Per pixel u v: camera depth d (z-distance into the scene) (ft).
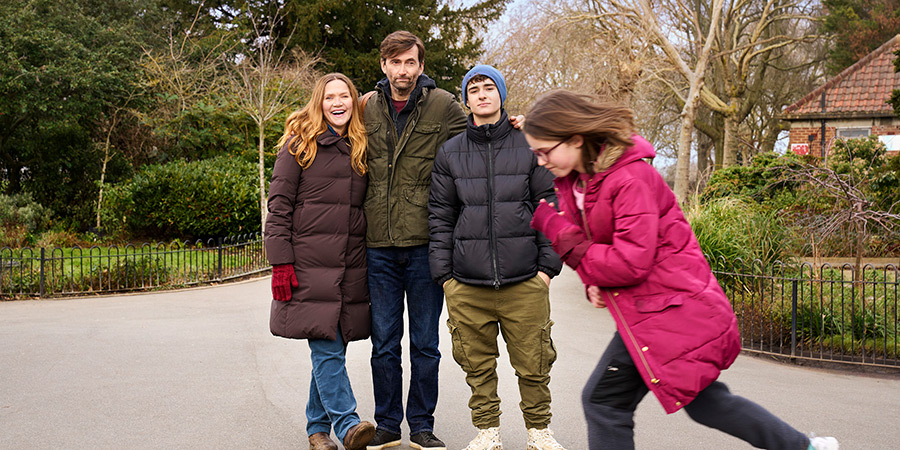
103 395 14.78
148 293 31.65
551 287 33.55
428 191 11.64
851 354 19.99
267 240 10.94
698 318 7.61
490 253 10.84
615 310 7.94
